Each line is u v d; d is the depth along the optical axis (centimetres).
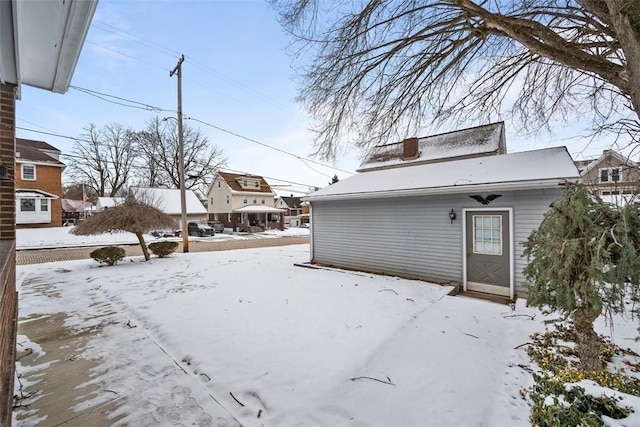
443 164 812
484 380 271
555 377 224
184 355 327
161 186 3048
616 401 159
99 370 299
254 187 3095
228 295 568
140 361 317
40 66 257
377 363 306
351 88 609
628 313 388
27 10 174
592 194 256
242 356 321
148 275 771
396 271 721
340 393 256
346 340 359
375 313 456
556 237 254
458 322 420
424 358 315
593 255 229
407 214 700
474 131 887
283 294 571
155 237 2066
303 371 290
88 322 436
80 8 174
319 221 894
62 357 327
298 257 1106
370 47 563
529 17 492
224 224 2969
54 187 2195
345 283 655
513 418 219
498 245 570
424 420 221
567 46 428
